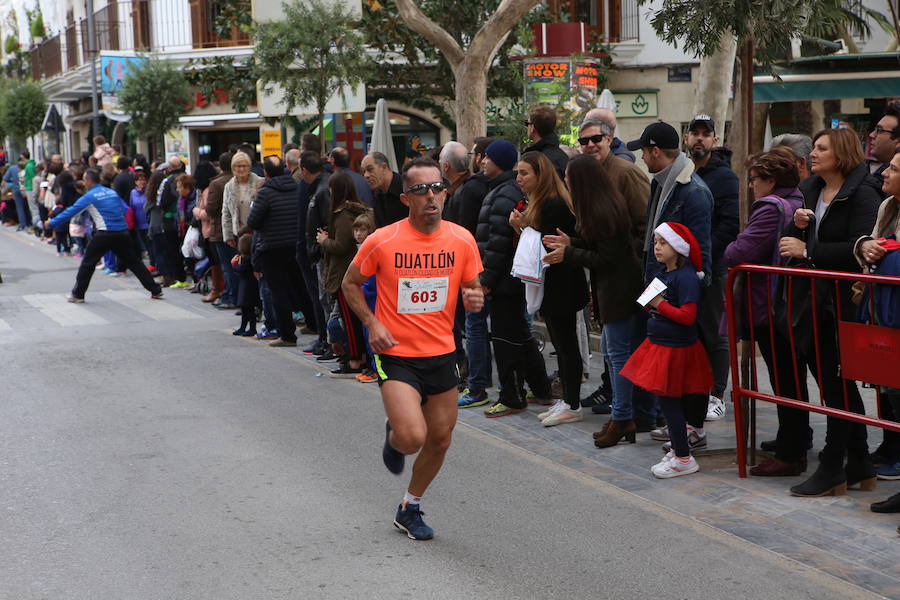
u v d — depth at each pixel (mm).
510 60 17188
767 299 5754
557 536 5066
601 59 20969
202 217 13711
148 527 5234
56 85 32000
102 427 7344
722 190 6836
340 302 8891
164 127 23062
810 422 7199
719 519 5266
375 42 19531
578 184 6539
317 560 4773
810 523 5156
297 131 22312
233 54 23297
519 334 7625
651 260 6289
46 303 14156
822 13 7504
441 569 4645
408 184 4859
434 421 5008
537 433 7148
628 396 6652
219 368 9594
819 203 5691
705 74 11586
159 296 14586
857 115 14586
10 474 6199
